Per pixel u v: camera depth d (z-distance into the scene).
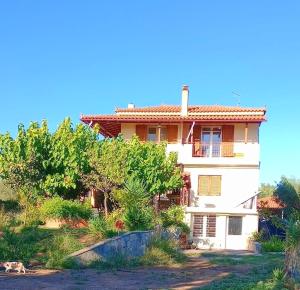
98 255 19.62
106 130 44.03
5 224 23.22
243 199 37.91
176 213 34.75
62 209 27.05
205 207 36.94
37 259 18.78
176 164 37.44
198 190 38.66
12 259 18.47
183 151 39.09
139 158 32.91
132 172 32.31
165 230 26.67
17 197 31.47
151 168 33.44
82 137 33.81
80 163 32.81
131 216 25.23
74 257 18.45
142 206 27.31
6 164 31.91
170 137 40.44
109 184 31.25
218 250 33.06
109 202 33.91
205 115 39.53
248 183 38.25
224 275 18.22
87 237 22.31
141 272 18.38
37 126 33.62
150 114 40.72
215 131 40.34
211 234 36.38
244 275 18.36
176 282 16.02
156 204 33.78
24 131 33.03
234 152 39.44
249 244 34.66
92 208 31.00
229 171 38.53
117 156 31.73
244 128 39.69
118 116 40.12
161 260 21.88
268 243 31.95
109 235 22.09
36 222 26.19
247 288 14.14
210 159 38.69
